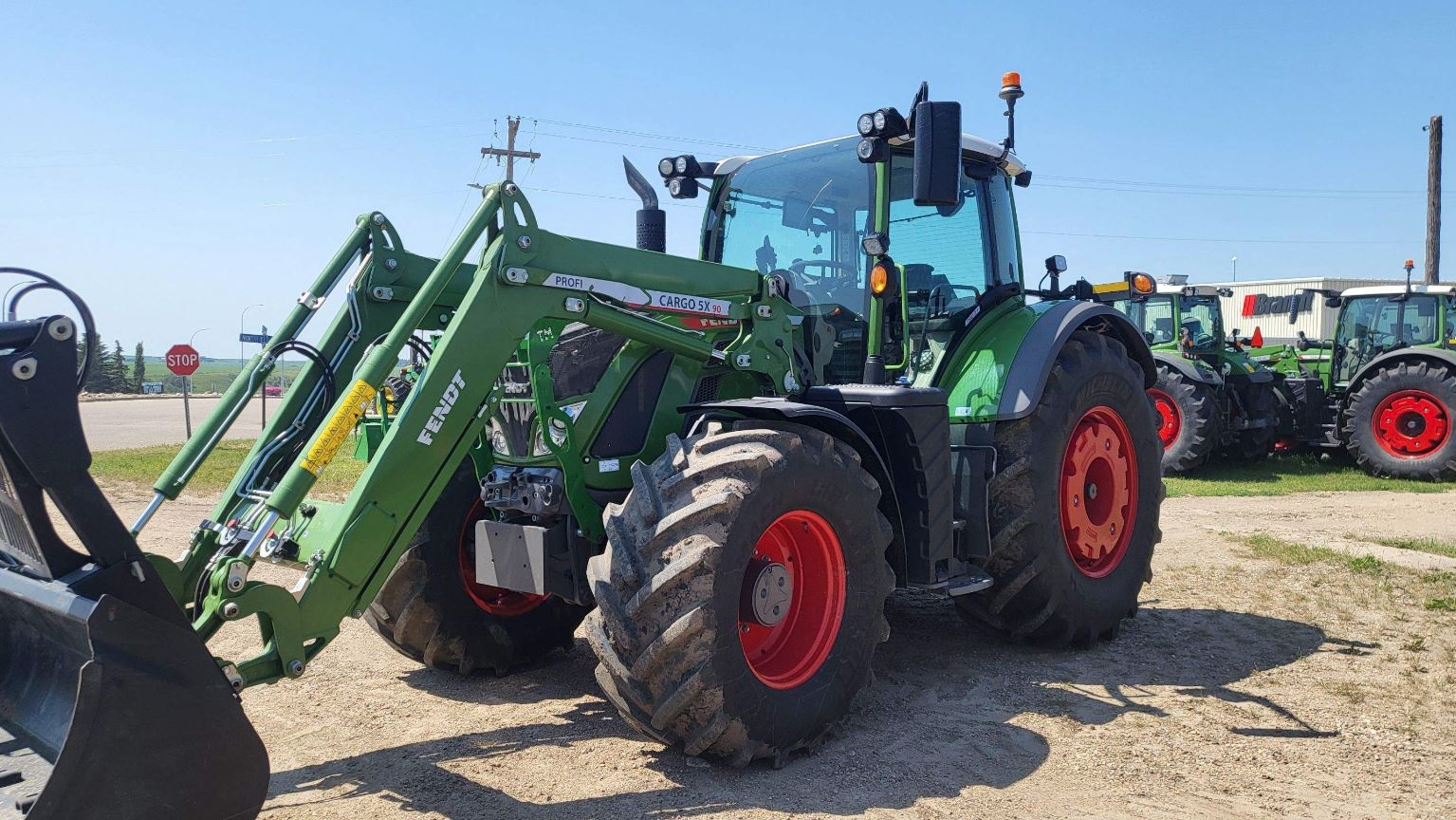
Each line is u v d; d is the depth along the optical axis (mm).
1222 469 12266
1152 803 2947
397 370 3713
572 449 3521
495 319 3184
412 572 3990
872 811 2877
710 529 2953
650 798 2955
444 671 4273
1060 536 4379
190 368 17438
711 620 2900
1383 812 2891
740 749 3047
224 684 2350
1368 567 6148
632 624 2953
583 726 3615
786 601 3246
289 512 2730
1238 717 3674
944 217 4695
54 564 2307
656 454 3732
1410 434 11211
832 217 4598
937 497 3855
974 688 4023
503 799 2955
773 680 3238
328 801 2951
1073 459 4570
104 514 2244
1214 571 6164
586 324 3486
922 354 4547
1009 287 4926
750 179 4926
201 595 2721
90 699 2129
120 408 33281
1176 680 4125
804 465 3221
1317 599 5461
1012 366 4348
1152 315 12180
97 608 2158
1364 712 3705
